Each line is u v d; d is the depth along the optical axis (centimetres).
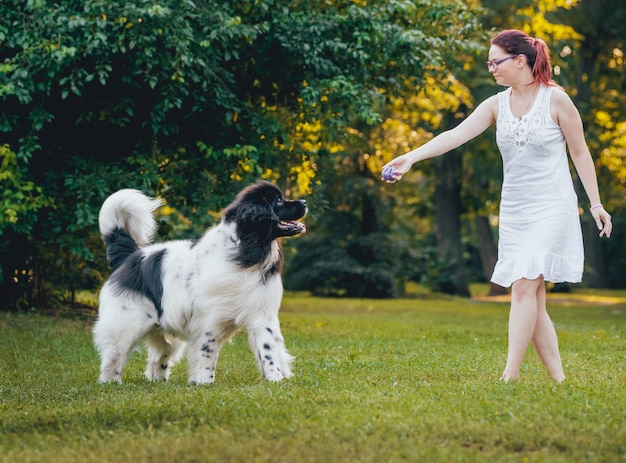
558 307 2495
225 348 984
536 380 630
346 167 2778
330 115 1283
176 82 1120
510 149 601
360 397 559
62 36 1059
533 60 598
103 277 1387
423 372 721
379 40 1225
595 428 450
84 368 827
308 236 2969
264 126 1230
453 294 3175
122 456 413
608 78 3231
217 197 1251
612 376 689
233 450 413
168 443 434
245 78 1324
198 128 1244
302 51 1216
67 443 450
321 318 1625
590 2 3059
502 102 613
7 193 1103
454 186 3181
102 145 1249
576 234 591
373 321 1559
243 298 673
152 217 760
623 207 4009
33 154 1211
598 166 3100
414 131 2478
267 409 513
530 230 593
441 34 1361
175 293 693
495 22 2519
